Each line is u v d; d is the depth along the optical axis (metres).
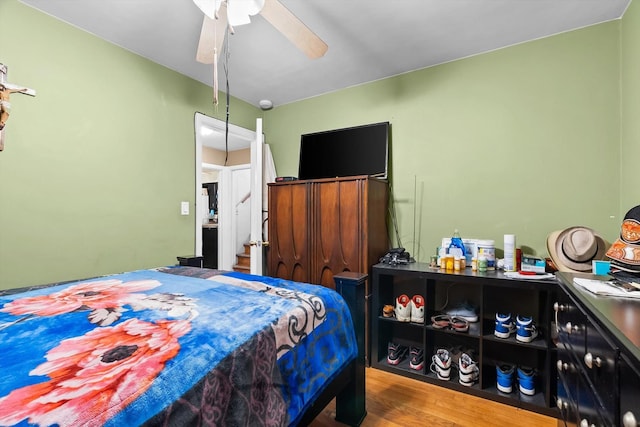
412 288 2.49
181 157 2.58
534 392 1.78
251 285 1.38
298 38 1.58
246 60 2.38
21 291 1.26
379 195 2.47
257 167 2.75
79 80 1.95
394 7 1.77
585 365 0.99
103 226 2.07
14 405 0.51
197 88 2.72
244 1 1.29
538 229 2.08
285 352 0.97
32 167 1.76
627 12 1.75
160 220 2.42
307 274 2.53
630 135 1.71
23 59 1.72
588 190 1.94
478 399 1.80
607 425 0.81
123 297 1.17
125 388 0.59
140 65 2.29
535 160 2.09
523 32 2.02
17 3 1.69
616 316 0.81
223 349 0.79
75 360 0.68
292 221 2.62
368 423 1.57
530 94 2.11
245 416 0.76
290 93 3.05
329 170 2.85
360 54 2.29
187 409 0.64
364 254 2.27
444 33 2.03
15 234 1.69
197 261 2.32
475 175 2.30
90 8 1.77
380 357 2.26
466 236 2.33
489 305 2.18
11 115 1.68
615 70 1.86
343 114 2.92
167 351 0.73
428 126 2.49
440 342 2.31
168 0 1.71
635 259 1.17
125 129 2.20
